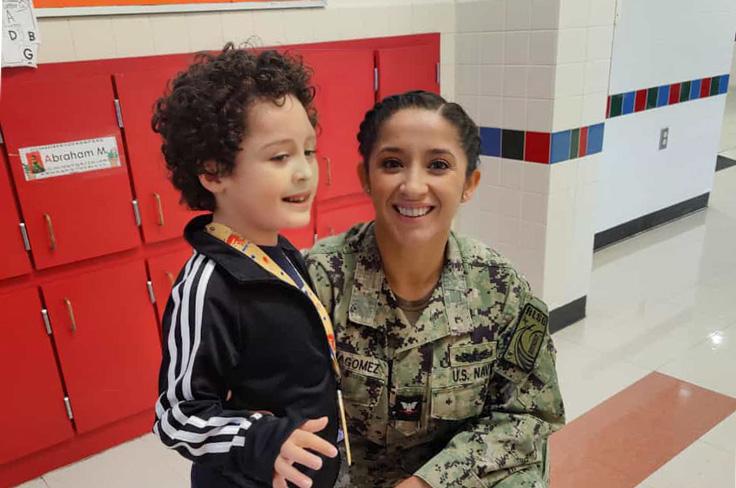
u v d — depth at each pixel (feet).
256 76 2.87
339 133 8.93
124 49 7.09
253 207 2.92
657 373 9.32
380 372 3.56
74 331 7.36
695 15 14.35
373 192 3.40
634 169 14.67
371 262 3.65
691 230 15.65
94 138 6.90
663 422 8.16
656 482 7.08
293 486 3.00
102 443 8.02
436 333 3.57
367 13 9.16
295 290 3.06
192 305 2.80
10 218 6.62
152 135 7.27
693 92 15.31
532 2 8.99
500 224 10.53
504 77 9.71
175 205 7.64
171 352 2.82
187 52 7.56
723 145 25.21
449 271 3.67
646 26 13.25
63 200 6.87
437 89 10.16
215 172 2.90
